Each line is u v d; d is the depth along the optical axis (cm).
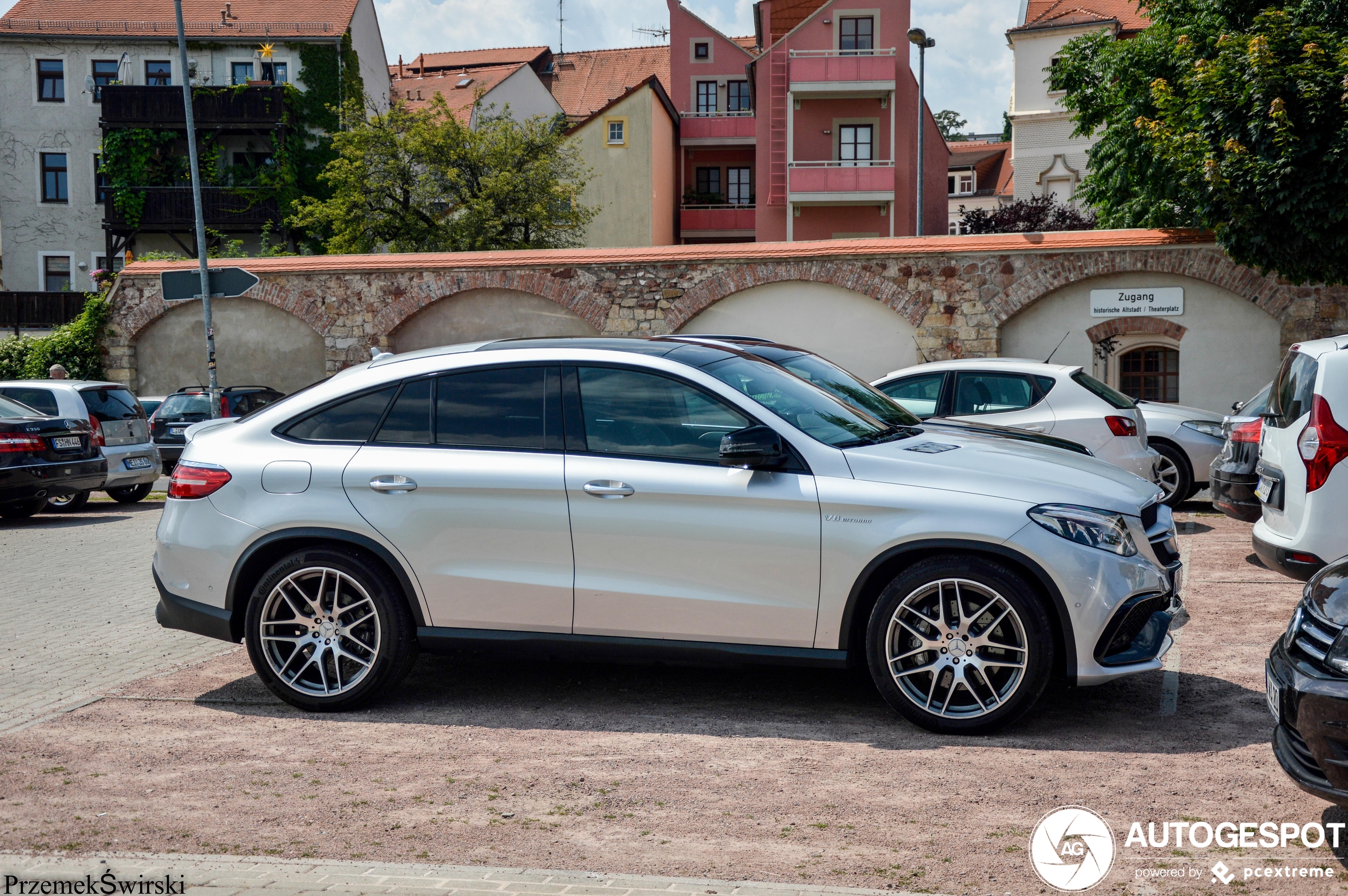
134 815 401
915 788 412
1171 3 1978
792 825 379
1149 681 548
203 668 631
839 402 567
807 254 1862
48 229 3981
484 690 573
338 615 539
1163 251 1722
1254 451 802
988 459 502
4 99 3953
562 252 1983
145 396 2209
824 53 3734
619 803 404
